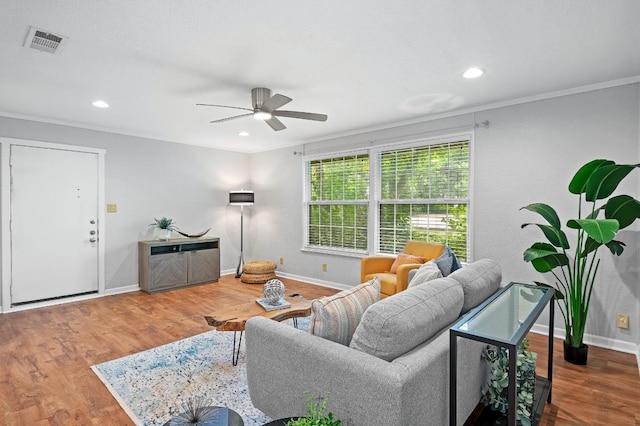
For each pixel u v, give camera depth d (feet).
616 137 9.71
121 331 11.12
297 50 7.96
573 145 10.39
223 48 7.86
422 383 4.36
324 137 17.24
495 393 6.20
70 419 6.54
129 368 8.55
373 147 15.34
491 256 12.00
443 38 7.39
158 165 17.56
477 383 6.10
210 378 8.09
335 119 13.92
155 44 7.67
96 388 7.64
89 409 6.86
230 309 9.27
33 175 13.93
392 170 14.88
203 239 17.89
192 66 8.84
